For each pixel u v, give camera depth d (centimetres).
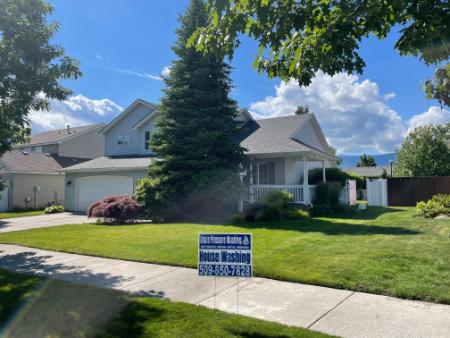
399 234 921
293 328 398
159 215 1553
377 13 335
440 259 641
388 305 467
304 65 422
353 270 601
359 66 391
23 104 756
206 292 546
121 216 1495
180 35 1667
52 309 470
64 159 3191
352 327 403
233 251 453
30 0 750
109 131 2480
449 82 372
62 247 930
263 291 541
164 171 1612
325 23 351
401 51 378
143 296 525
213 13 344
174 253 799
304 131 2062
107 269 704
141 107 2345
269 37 362
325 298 501
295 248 788
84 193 2248
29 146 3450
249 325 406
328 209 1606
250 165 1748
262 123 2134
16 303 495
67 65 786
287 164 1758
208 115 1622
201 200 1509
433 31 325
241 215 1434
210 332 389
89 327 410
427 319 419
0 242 1055
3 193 2488
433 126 2781
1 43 714
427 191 2017
